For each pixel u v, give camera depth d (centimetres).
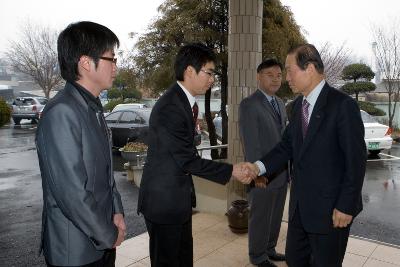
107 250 154
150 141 203
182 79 200
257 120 275
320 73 191
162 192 196
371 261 297
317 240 194
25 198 563
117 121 966
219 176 208
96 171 142
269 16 581
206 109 659
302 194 196
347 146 177
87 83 144
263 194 274
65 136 131
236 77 380
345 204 177
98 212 135
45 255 146
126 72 646
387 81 1459
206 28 571
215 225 380
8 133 1495
